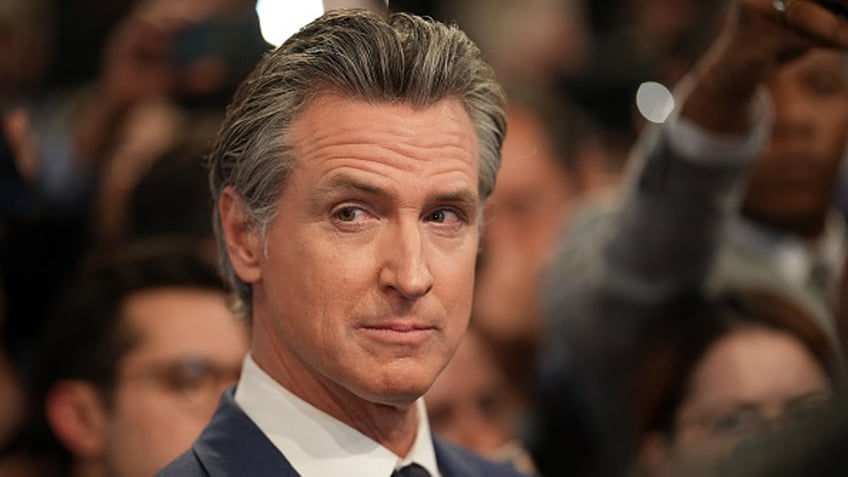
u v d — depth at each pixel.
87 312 5.60
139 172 6.65
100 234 7.00
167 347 5.39
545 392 6.78
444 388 5.82
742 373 5.66
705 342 5.77
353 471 3.95
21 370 6.71
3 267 6.79
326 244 3.77
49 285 6.91
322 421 3.97
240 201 3.97
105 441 5.46
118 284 5.59
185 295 5.50
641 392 5.89
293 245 3.82
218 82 7.55
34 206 6.85
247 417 4.03
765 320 5.81
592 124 9.43
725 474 3.01
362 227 3.78
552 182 8.01
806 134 6.48
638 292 5.97
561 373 6.63
